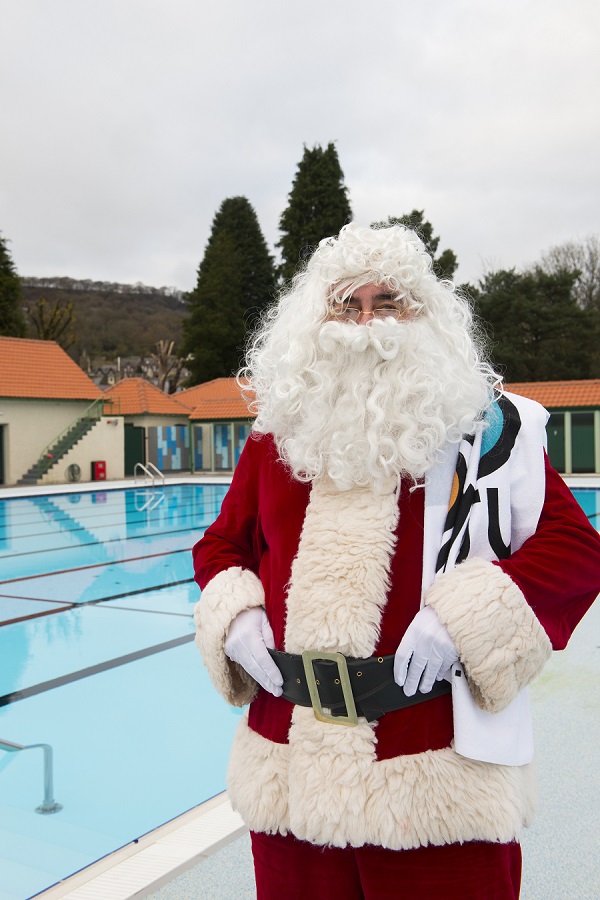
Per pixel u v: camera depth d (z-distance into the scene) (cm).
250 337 170
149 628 659
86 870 241
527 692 138
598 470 2172
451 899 125
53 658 566
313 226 4022
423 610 126
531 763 143
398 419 132
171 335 8319
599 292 4100
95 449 2531
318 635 129
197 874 235
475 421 138
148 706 457
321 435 137
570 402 2189
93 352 7875
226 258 4488
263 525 150
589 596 135
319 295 149
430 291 147
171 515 1603
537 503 135
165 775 352
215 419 2805
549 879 231
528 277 3519
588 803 281
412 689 125
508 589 122
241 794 139
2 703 465
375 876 128
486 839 124
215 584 146
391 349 135
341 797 124
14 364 2516
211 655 142
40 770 359
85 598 791
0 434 2392
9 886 245
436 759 126
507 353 3384
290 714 137
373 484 133
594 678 448
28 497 1959
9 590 838
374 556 129
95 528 1390
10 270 4228
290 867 138
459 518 132
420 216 3738
